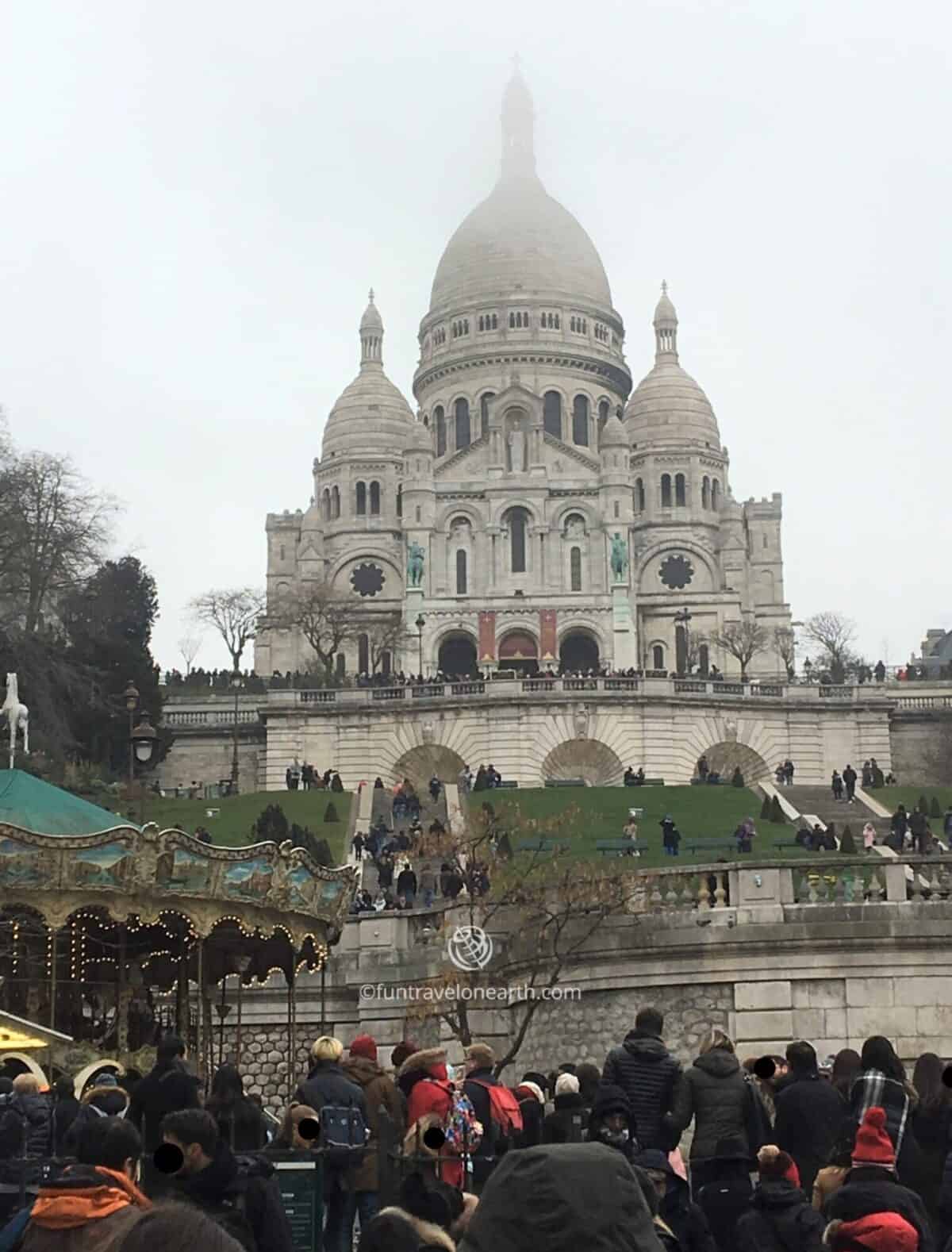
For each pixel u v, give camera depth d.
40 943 37.75
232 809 90.62
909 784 109.12
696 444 171.62
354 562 167.38
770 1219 16.20
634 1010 40.53
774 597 172.12
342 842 82.75
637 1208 8.36
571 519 160.62
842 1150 17.89
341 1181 19.53
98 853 32.94
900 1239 12.95
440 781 99.25
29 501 98.50
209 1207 14.16
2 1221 17.91
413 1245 13.29
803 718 107.88
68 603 106.50
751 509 173.50
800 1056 20.67
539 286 179.62
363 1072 20.88
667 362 181.00
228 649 144.50
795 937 39.34
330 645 154.00
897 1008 38.94
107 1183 12.07
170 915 36.84
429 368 180.88
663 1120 19.39
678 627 160.88
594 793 90.69
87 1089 23.17
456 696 104.75
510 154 189.75
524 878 43.84
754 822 83.06
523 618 154.12
